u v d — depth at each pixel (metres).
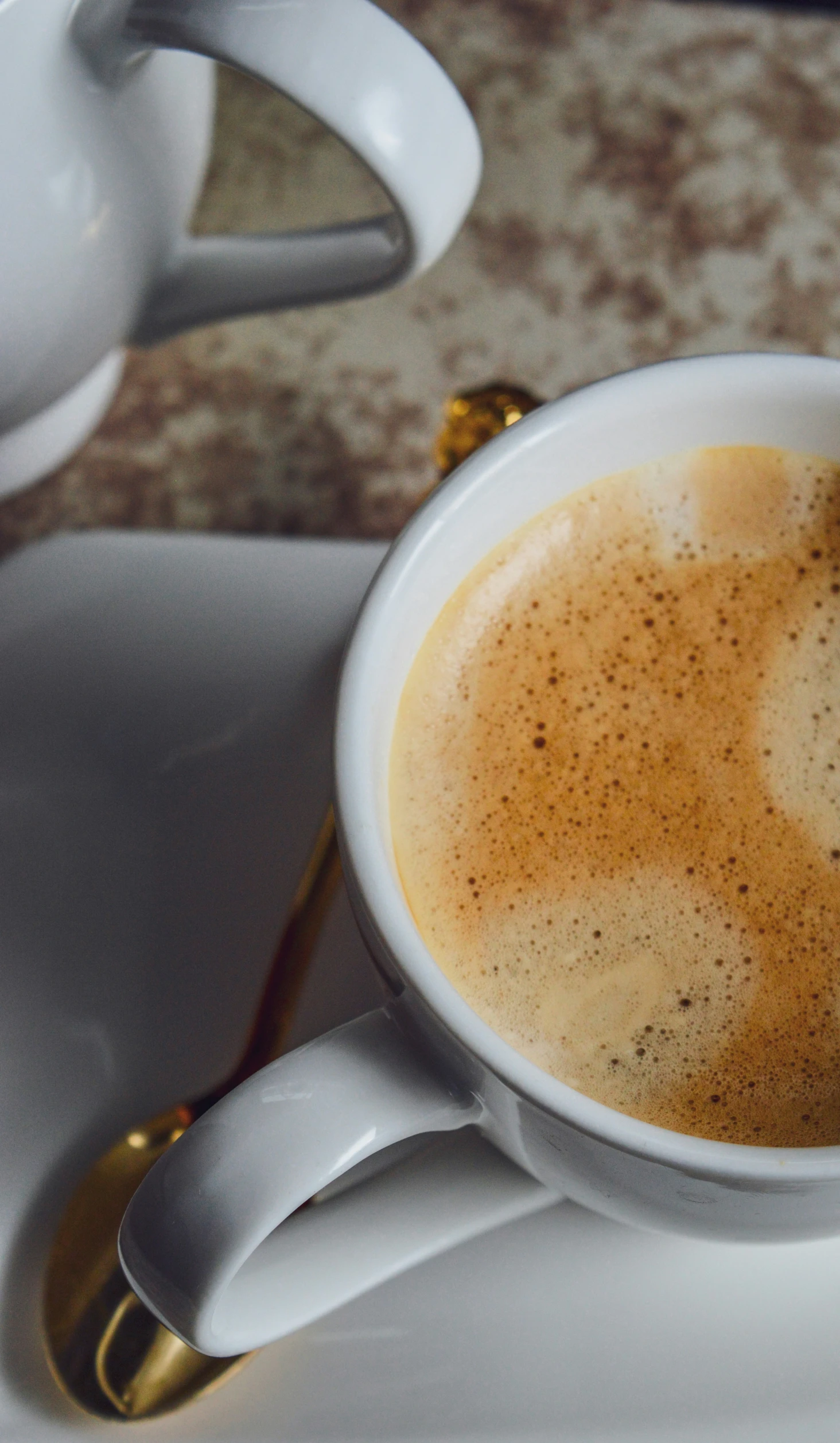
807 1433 0.29
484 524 0.29
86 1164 0.31
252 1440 0.29
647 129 0.38
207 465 0.37
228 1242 0.26
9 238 0.29
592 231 0.38
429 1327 0.30
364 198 0.38
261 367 0.38
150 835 0.32
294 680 0.33
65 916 0.32
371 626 0.28
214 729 0.33
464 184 0.30
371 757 0.27
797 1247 0.30
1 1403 0.29
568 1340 0.29
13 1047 0.31
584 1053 0.28
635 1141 0.26
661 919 0.29
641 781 0.29
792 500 0.30
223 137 0.39
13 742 0.32
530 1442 0.29
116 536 0.33
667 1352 0.29
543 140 0.38
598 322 0.37
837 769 0.29
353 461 0.37
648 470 0.30
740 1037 0.28
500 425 0.33
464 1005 0.26
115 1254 0.30
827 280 0.37
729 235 0.38
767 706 0.29
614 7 0.39
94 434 0.37
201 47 0.28
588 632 0.30
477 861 0.29
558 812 0.29
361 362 0.37
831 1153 0.26
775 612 0.30
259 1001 0.31
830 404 0.29
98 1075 0.31
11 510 0.37
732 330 0.37
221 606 0.33
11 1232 0.30
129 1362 0.30
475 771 0.29
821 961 0.29
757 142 0.38
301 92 0.29
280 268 0.33
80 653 0.33
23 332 0.31
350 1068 0.26
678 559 0.30
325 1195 0.29
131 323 0.33
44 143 0.29
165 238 0.32
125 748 0.32
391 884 0.26
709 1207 0.26
